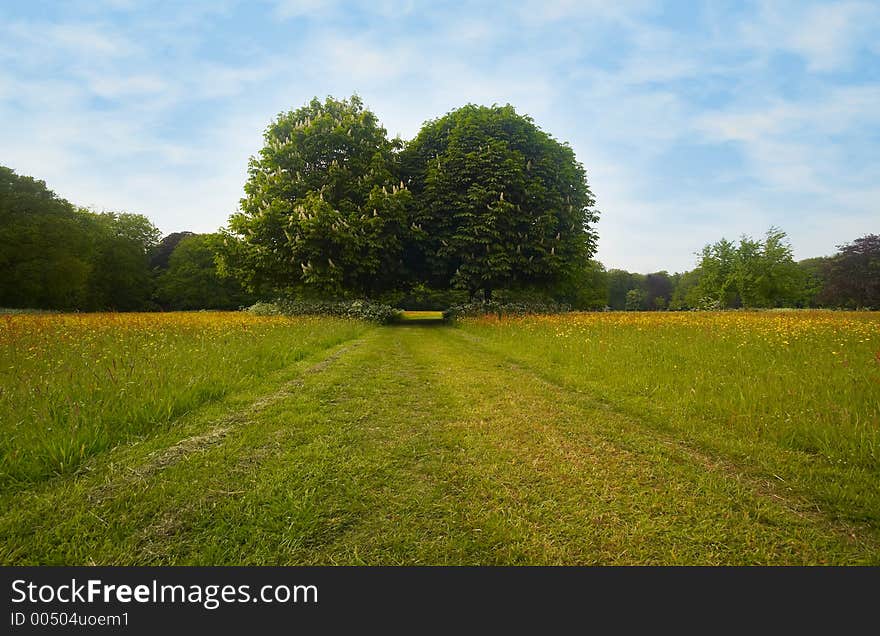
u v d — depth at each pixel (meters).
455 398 4.92
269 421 3.89
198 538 2.08
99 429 3.27
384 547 2.04
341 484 2.66
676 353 6.99
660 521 2.26
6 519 2.18
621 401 4.64
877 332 9.21
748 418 3.75
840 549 2.03
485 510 2.37
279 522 2.22
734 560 1.96
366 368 6.86
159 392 4.18
